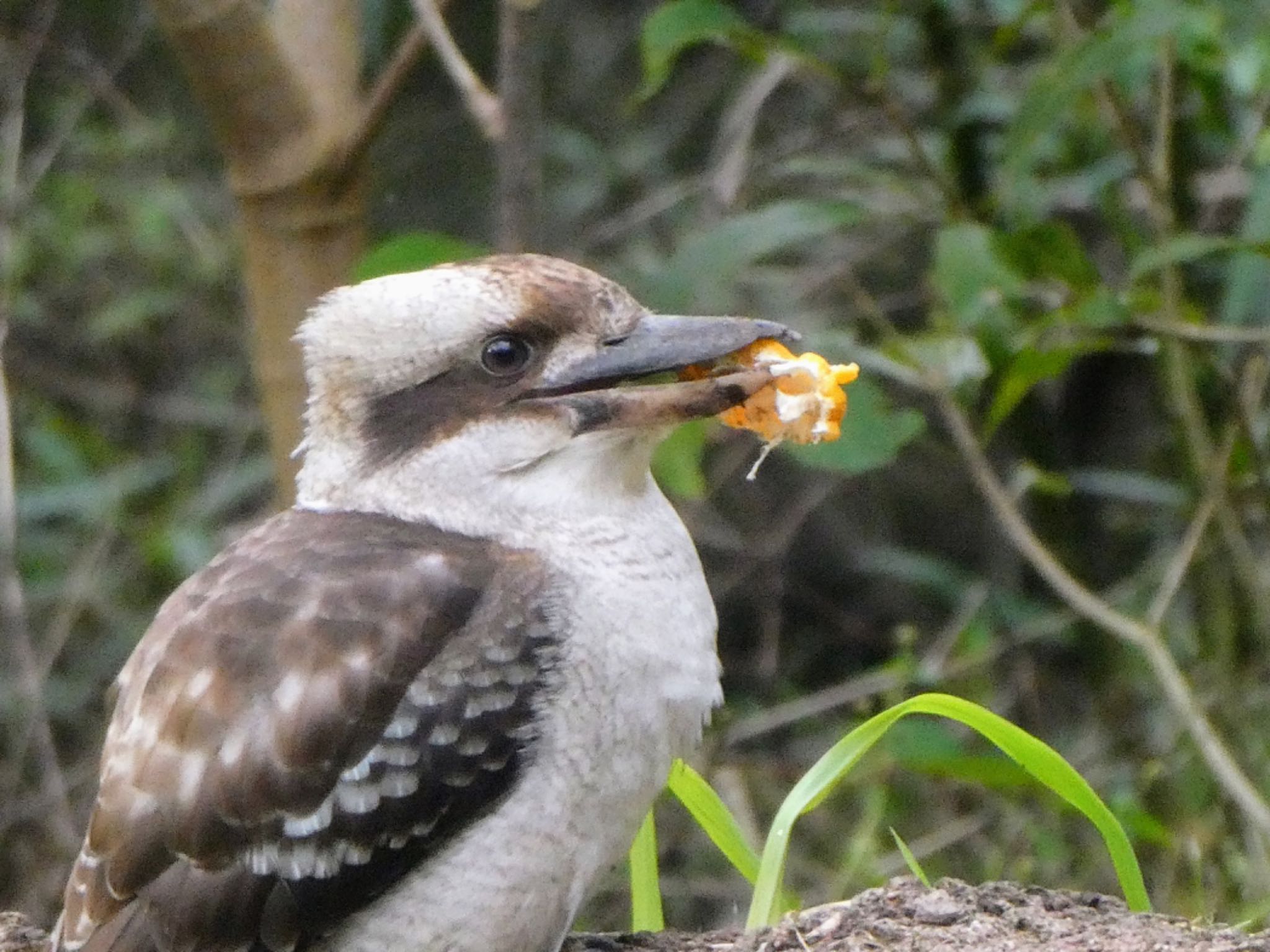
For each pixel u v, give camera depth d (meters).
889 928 7.27
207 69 9.84
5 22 16.88
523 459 7.15
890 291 15.19
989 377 11.79
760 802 13.59
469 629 6.87
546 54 17.05
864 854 11.69
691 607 7.15
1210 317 12.77
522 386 7.21
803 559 16.44
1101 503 14.91
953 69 12.27
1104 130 12.55
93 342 16.44
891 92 13.89
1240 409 11.61
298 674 6.73
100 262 16.59
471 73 9.74
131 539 15.39
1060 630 13.60
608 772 6.93
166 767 6.66
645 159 16.16
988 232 10.36
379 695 6.75
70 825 13.63
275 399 10.22
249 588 6.92
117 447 16.45
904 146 13.15
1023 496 14.55
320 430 7.43
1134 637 11.07
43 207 16.22
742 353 7.43
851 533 16.38
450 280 7.25
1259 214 11.27
